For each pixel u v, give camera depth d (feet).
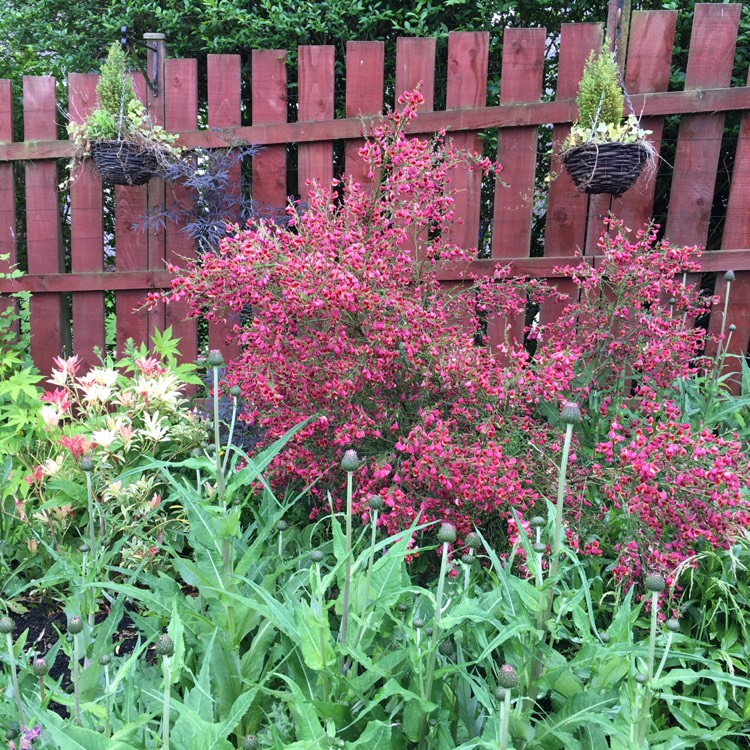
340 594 5.50
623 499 6.56
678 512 6.38
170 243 12.57
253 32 13.48
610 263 8.62
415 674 4.74
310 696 4.90
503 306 9.41
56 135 12.76
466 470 6.90
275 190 12.21
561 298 9.52
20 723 4.17
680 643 6.09
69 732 3.73
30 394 9.80
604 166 9.57
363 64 11.51
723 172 12.55
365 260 7.70
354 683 4.71
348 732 4.67
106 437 8.25
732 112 11.50
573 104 10.77
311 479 7.89
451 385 7.46
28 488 8.61
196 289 7.60
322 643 4.52
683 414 8.33
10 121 12.80
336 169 13.88
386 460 7.48
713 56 10.41
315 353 7.64
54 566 7.48
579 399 8.28
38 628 7.52
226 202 12.02
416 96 8.15
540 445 7.39
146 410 9.34
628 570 6.27
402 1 13.38
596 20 13.55
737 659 5.96
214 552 5.51
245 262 7.39
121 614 5.90
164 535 8.39
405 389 8.16
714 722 5.42
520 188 11.23
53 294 13.15
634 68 10.70
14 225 13.19
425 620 5.41
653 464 6.26
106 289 12.82
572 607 4.62
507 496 6.70
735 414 8.55
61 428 9.73
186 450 9.48
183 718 4.37
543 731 4.46
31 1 15.48
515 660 4.68
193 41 14.37
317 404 7.78
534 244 14.44
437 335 7.64
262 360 7.70
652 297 8.33
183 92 12.15
